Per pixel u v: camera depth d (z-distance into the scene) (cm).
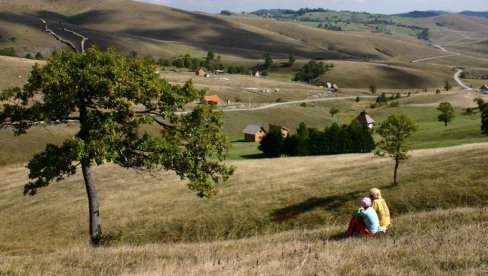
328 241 1447
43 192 5697
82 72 2195
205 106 2589
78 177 6319
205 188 2508
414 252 1110
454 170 4188
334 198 4091
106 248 1825
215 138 2553
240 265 1148
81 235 4044
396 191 3959
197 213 4272
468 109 16600
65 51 2373
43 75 2211
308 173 5325
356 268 998
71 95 2219
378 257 1091
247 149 11200
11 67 16975
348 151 9406
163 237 3888
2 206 5359
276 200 4316
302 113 18075
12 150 8781
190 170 2500
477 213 1700
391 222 1692
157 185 5603
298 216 3838
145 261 1431
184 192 5138
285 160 7012
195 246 1730
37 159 2261
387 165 4994
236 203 4378
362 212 1443
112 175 6344
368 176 4591
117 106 2358
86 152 2152
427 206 3569
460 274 897
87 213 4653
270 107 18125
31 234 4209
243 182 5309
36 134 9650
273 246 1492
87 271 1334
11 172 7381
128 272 1274
